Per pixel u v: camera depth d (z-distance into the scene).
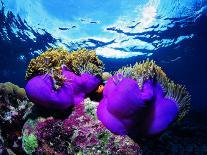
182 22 3.18
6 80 4.59
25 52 3.53
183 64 4.49
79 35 3.27
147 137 0.53
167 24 3.20
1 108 0.67
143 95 0.48
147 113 0.51
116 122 0.50
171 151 0.60
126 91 0.48
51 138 0.52
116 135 0.49
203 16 3.12
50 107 0.54
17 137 0.65
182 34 3.43
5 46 3.41
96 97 0.62
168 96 0.54
